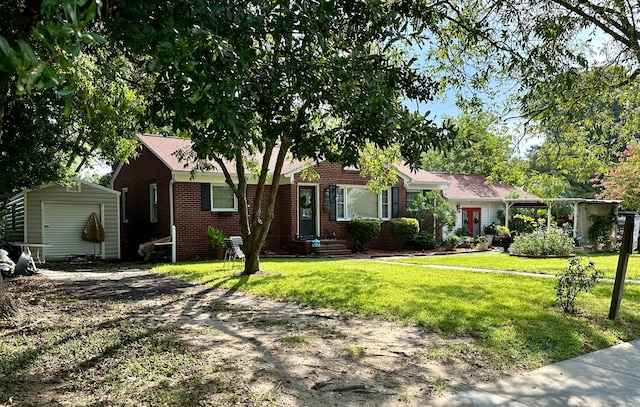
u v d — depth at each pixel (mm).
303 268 12000
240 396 3539
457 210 24203
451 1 7695
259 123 4375
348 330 5617
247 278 10039
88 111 3059
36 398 3461
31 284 9609
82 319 6164
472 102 8859
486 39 7363
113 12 3338
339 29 5051
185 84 3471
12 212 17297
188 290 8812
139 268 13125
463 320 5938
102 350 4676
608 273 11133
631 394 3686
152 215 17547
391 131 4535
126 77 8047
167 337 5223
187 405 3361
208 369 4133
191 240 15891
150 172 17578
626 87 9227
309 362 4383
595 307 6844
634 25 7480
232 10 3605
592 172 11695
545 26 6734
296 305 7195
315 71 4293
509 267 12469
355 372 4125
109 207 16469
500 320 5953
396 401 3508
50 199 15336
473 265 13211
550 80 7105
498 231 22312
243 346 4891
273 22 3826
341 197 19109
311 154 4559
